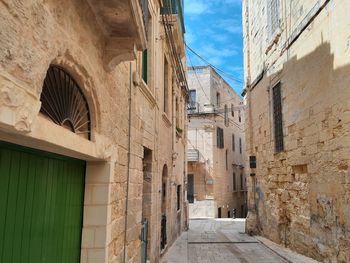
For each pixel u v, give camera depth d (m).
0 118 1.53
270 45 11.05
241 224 18.53
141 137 5.63
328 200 7.01
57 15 2.21
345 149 6.28
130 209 4.70
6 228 2.04
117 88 3.99
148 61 6.87
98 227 3.44
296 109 8.89
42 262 2.52
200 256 9.03
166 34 9.15
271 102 11.15
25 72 1.76
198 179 24.03
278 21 10.36
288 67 9.54
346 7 6.26
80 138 2.70
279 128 10.46
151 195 6.94
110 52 3.36
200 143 24.31
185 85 14.80
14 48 1.64
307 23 8.06
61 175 2.93
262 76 12.32
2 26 1.53
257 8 13.12
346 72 6.26
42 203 2.54
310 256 8.02
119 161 4.11
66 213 3.03
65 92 2.66
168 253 9.10
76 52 2.54
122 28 3.22
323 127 7.25
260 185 12.62
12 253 2.11
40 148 2.40
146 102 6.18
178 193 13.42
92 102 3.09
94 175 3.54
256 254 9.32
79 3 2.62
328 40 7.04
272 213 11.15
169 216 10.12
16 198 2.17
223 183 25.77
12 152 2.13
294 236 9.16
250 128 14.12
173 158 10.88
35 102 1.88
